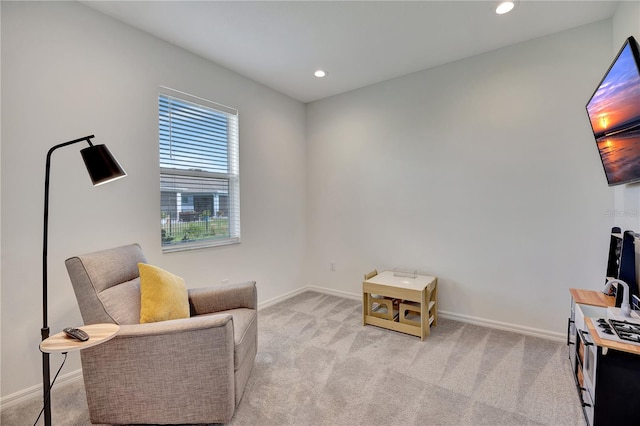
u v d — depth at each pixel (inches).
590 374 59.9
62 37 75.1
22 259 69.7
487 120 106.6
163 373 58.3
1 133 66.5
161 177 98.0
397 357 87.2
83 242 78.9
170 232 100.9
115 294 63.7
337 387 73.3
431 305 107.9
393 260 130.3
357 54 107.0
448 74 114.0
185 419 59.3
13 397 68.4
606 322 57.7
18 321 69.2
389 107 129.0
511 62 101.5
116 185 85.3
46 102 72.6
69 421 63.3
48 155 54.4
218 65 113.7
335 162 146.6
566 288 94.9
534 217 99.3
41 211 72.0
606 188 88.4
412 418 62.9
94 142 80.7
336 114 145.3
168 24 88.2
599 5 80.7
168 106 99.6
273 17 85.2
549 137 96.1
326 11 82.7
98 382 58.7
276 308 130.0
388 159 130.1
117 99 85.4
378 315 112.0
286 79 127.6
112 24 84.4
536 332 99.7
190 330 58.0
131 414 59.3
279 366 82.6
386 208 131.5
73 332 51.3
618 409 52.4
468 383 74.4
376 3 79.4
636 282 67.3
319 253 154.0
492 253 107.0
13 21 67.9
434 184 118.6
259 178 131.0
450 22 88.3
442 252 117.5
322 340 98.5
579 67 91.0
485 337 99.5
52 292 73.5
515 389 71.7
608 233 88.3
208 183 112.8
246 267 124.9
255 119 129.0
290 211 147.3
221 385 59.4
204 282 108.7
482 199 108.4
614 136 69.4
